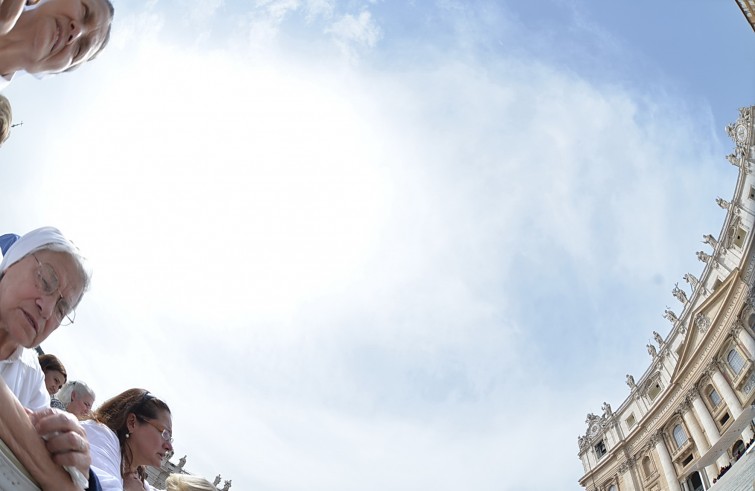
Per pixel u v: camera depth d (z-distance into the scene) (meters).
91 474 2.14
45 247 2.64
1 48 3.17
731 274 47.25
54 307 2.63
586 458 67.62
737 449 42.81
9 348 2.75
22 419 1.73
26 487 1.61
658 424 53.91
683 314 55.84
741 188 48.94
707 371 48.66
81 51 3.68
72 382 5.73
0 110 2.88
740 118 49.09
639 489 55.16
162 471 31.03
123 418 4.09
